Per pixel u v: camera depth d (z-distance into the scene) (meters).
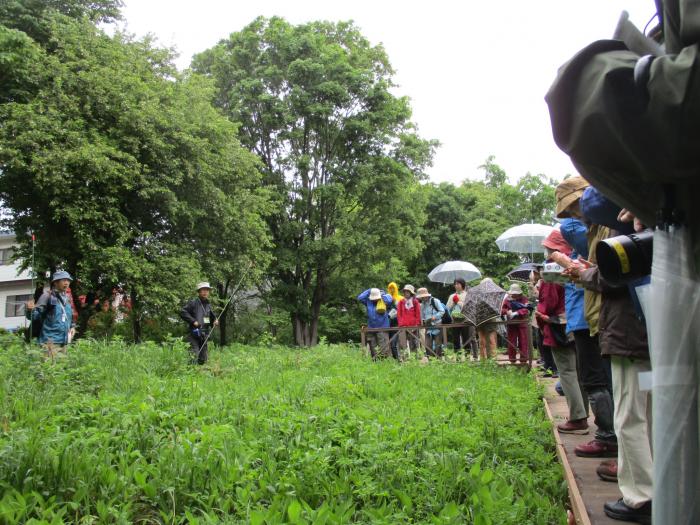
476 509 3.80
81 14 22.22
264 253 24.50
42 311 10.31
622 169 1.88
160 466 4.23
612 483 4.25
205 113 22.47
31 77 18.45
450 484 4.24
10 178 17.83
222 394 7.36
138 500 3.92
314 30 31.86
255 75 30.08
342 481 4.24
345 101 29.98
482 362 11.34
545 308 5.89
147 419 5.39
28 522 3.26
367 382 8.68
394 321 16.03
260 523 3.41
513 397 7.64
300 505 3.71
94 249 18.23
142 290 18.81
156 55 22.55
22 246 20.38
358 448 4.81
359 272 31.78
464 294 14.41
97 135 18.56
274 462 4.52
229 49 31.75
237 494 3.92
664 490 1.80
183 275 19.97
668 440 1.80
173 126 20.42
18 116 17.39
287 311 30.20
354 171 30.31
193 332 12.09
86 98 18.80
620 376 3.56
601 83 1.75
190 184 21.05
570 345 5.86
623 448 3.54
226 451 4.52
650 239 2.33
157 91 21.31
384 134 30.97
